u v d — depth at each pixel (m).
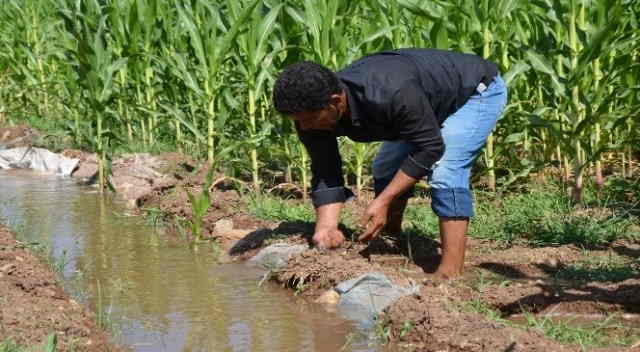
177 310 4.90
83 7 9.98
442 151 4.66
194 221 6.79
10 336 3.97
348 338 4.32
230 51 8.71
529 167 7.34
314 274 5.20
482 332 4.00
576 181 7.12
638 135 7.96
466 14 7.55
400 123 4.55
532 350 3.80
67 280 5.54
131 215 7.67
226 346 4.31
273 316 4.77
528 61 7.85
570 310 4.65
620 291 4.74
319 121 4.47
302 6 8.62
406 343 4.23
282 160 8.31
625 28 7.85
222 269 5.80
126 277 5.61
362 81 4.48
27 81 13.44
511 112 7.76
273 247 5.85
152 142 10.45
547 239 6.23
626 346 4.08
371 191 8.09
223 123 8.48
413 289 4.81
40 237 6.80
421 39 8.22
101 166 8.80
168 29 9.86
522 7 7.70
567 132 7.07
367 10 8.88
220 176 8.59
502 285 4.87
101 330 4.45
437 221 6.45
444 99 4.82
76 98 10.61
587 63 6.88
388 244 5.87
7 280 4.86
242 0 8.97
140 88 10.46
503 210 6.97
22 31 13.74
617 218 6.44
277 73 8.24
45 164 10.51
